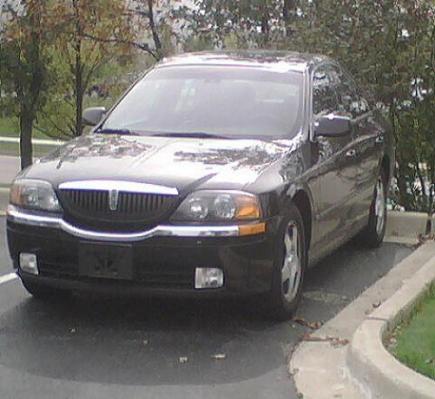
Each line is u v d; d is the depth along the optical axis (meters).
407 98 10.73
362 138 8.31
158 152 6.55
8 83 15.07
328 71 8.31
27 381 5.36
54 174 6.26
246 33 13.43
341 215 7.73
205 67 7.83
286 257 6.45
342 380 5.38
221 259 5.95
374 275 7.99
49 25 14.95
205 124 7.24
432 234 9.66
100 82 17.44
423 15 10.68
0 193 10.70
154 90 7.71
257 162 6.45
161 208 5.96
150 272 6.01
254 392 5.20
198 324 6.45
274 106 7.35
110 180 6.04
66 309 6.76
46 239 6.16
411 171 10.95
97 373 5.48
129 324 6.43
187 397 5.12
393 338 5.77
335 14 11.09
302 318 6.64
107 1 15.34
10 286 7.41
